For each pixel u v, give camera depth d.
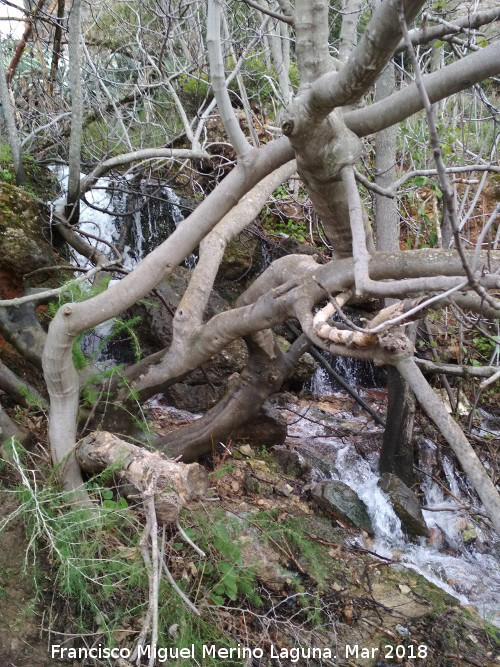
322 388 5.68
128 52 6.66
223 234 3.39
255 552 3.00
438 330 5.54
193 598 2.51
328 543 3.30
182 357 3.08
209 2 2.13
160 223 6.01
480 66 1.80
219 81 2.20
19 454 2.82
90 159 5.91
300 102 1.97
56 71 5.82
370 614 2.89
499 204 1.61
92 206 5.04
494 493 1.83
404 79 5.93
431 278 1.83
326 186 2.33
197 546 2.56
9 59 6.34
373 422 4.99
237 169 2.39
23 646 2.23
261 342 3.42
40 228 4.69
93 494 2.72
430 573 3.45
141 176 6.01
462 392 5.25
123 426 3.25
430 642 2.79
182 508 2.56
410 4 1.50
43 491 2.53
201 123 4.99
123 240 5.68
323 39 1.99
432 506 4.11
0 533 2.48
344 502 3.65
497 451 4.55
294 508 3.54
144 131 6.32
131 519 2.53
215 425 3.50
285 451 4.01
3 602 2.34
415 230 5.47
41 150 6.13
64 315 2.59
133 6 6.68
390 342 2.04
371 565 3.26
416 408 4.62
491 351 5.45
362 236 2.02
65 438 2.78
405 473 4.05
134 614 2.39
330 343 2.31
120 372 3.17
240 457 3.86
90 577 2.32
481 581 3.50
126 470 2.52
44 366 2.70
